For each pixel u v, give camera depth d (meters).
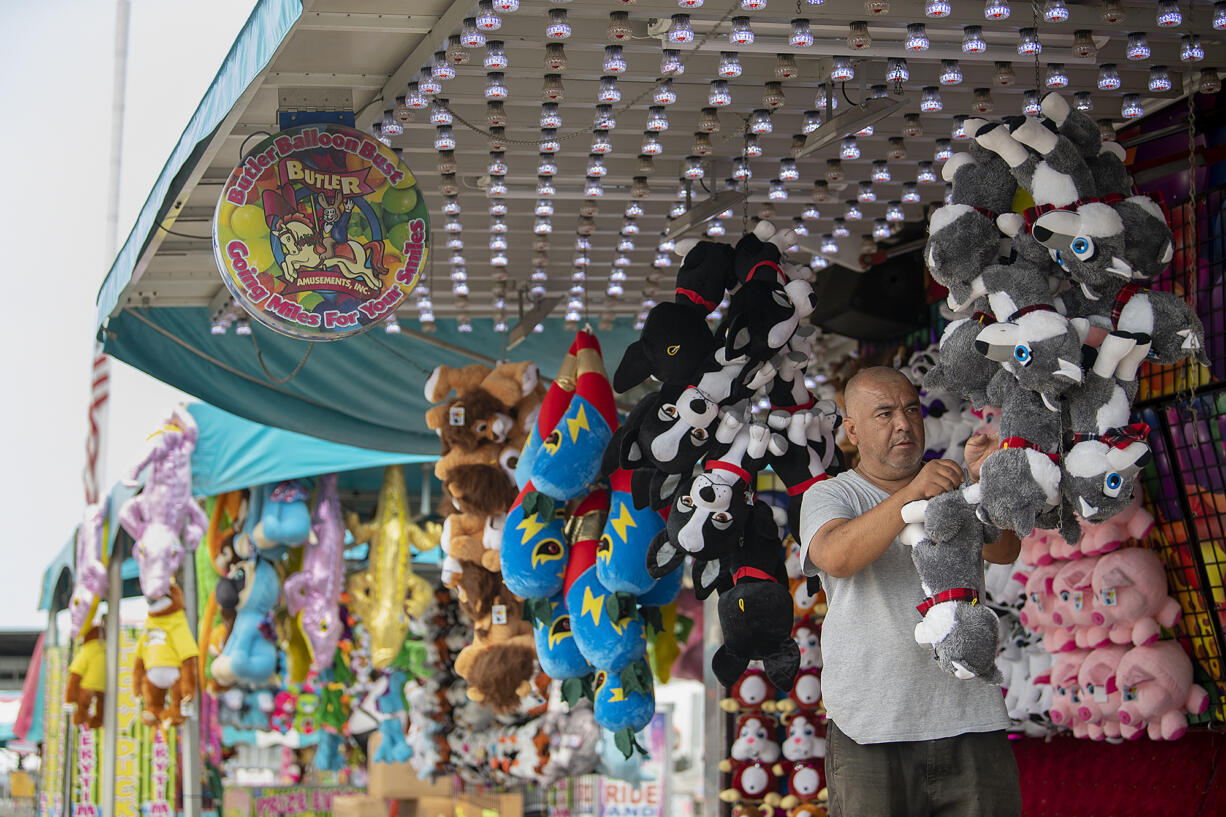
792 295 3.76
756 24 3.59
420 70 3.76
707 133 4.20
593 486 4.58
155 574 6.92
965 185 3.02
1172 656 4.16
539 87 4.02
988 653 2.74
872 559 2.91
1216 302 4.22
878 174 4.38
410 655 9.04
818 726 6.31
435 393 5.36
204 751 9.59
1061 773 5.12
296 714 9.64
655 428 3.81
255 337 5.98
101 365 7.72
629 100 4.05
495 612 5.43
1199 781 4.55
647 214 5.07
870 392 3.15
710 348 3.79
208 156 4.14
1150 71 3.99
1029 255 2.93
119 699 8.45
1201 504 4.25
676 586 4.54
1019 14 3.56
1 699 13.64
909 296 5.86
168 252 5.22
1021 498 2.73
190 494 7.20
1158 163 4.42
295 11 3.11
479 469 5.25
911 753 2.98
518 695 5.48
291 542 7.39
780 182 4.76
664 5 3.48
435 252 5.45
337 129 4.02
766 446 3.65
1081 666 4.40
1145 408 4.41
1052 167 2.87
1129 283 2.90
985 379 2.99
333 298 4.00
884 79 3.91
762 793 6.43
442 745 8.65
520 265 5.65
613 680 4.37
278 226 3.96
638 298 6.10
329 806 9.60
